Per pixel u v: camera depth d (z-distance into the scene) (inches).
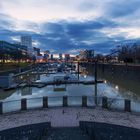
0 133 614.2
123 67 2962.6
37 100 1202.0
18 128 648.4
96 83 2618.1
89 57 7317.9
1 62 4704.7
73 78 3181.6
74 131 655.1
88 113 898.1
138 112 920.9
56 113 900.0
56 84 2596.0
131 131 638.5
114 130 652.1
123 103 1100.5
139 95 1679.4
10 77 2356.1
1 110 912.3
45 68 6181.1
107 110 956.0
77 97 1250.6
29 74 4094.5
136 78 2442.2
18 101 1139.3
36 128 668.7
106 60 5718.5
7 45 6565.0
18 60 6043.3
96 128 670.5
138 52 3880.4
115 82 2810.0
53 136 618.5
